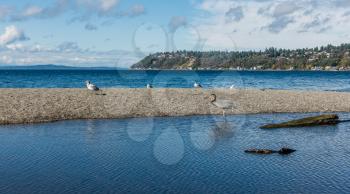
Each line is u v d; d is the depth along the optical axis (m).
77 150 19.02
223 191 13.38
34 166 16.17
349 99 42.78
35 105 31.94
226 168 16.12
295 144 21.09
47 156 17.83
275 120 30.22
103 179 14.53
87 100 35.19
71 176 14.89
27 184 13.92
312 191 13.51
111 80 87.56
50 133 23.30
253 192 13.34
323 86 79.44
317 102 40.31
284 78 118.50
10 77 110.69
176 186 13.86
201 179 14.70
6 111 29.42
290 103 39.12
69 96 36.69
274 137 22.95
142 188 13.62
